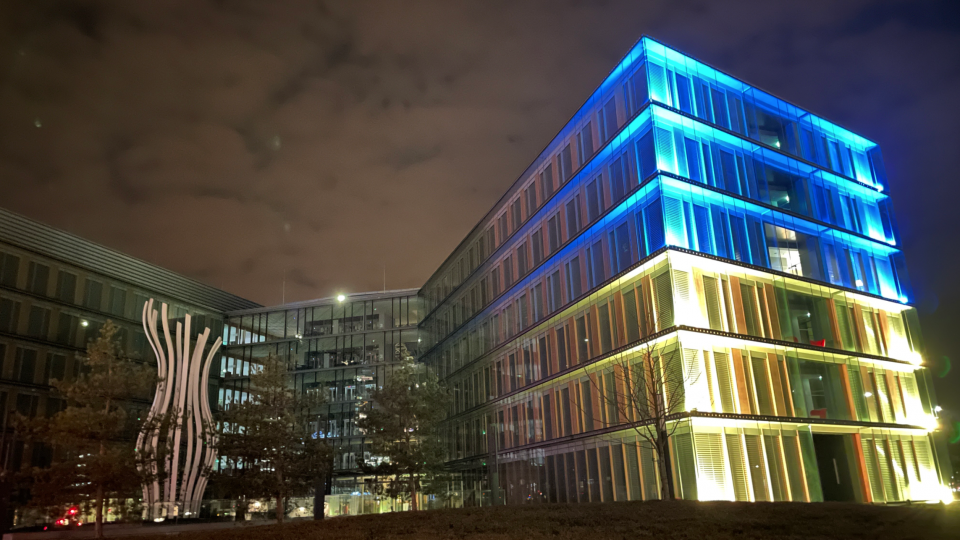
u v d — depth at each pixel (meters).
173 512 39.28
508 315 55.88
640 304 38.59
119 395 30.14
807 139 47.97
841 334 43.53
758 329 38.84
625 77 42.75
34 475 27.08
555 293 48.69
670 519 21.02
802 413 38.91
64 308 61.00
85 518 35.69
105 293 65.12
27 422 27.67
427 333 75.50
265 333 79.75
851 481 40.66
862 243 48.00
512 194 57.44
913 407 46.22
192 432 44.59
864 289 46.66
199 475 43.78
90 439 28.33
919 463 44.28
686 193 38.75
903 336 48.34
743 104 44.88
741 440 35.41
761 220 41.94
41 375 57.88
